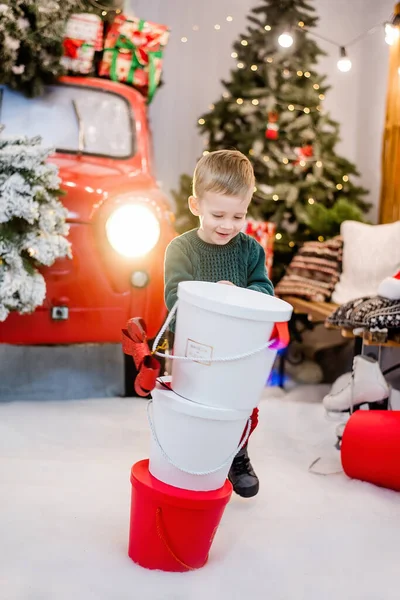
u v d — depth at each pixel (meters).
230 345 1.33
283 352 3.50
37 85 3.05
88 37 3.15
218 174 1.63
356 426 2.12
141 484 1.43
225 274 1.82
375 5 5.07
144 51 3.33
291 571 1.51
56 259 2.65
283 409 2.97
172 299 1.69
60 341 2.69
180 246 1.78
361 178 5.14
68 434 2.43
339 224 4.07
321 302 3.69
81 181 2.76
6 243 2.48
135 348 1.45
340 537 1.70
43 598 1.34
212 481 1.45
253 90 4.18
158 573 1.46
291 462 2.29
